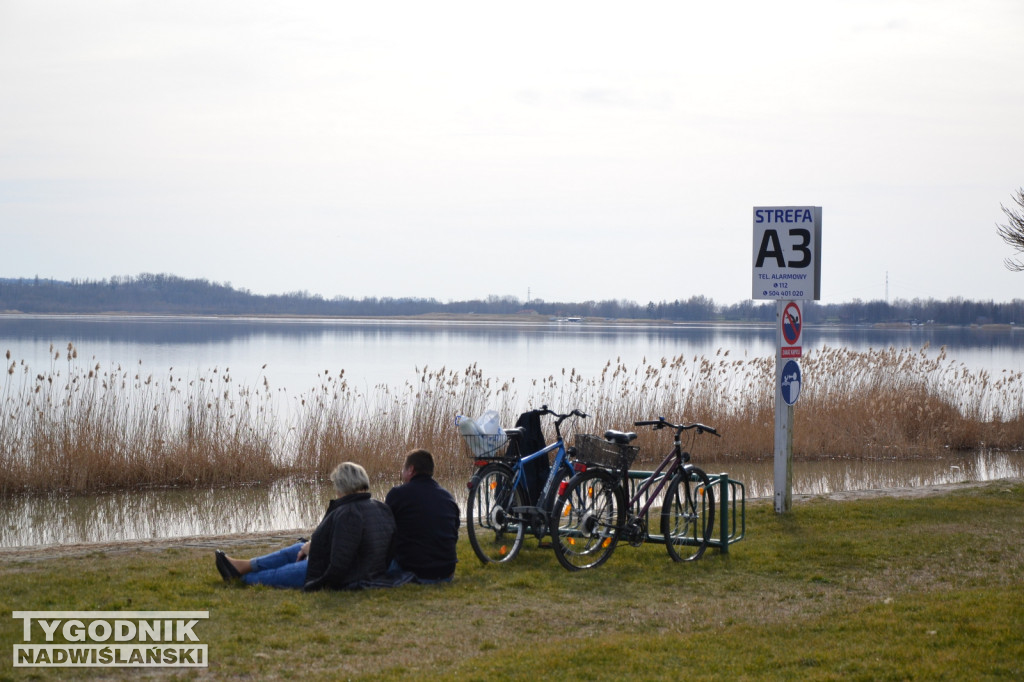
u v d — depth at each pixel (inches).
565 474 352.8
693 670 229.0
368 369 1579.7
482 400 780.0
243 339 2770.7
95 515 534.6
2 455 591.2
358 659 236.2
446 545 313.7
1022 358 1956.2
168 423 676.1
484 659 236.5
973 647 241.1
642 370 1446.9
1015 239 617.6
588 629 266.5
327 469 666.2
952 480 673.6
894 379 909.8
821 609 286.0
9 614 266.7
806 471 713.6
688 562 349.4
